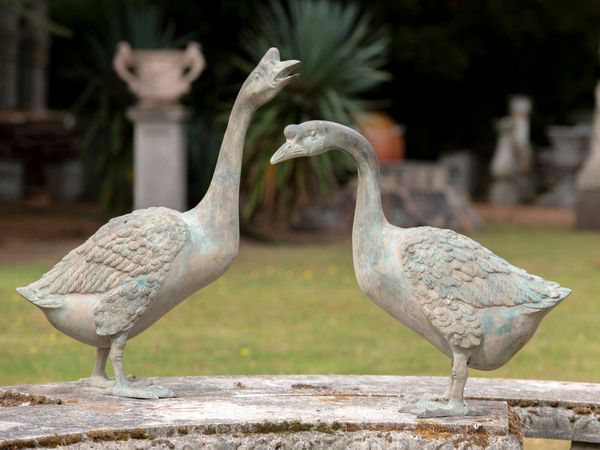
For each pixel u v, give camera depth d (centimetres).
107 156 2047
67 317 495
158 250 489
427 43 3177
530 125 3616
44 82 2700
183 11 2820
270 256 1709
